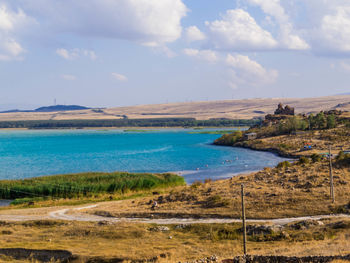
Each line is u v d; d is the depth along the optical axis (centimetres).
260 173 9306
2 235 5047
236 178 9306
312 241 3994
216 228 4941
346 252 3084
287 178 8019
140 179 9775
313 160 10981
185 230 5019
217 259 3167
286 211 5572
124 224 5334
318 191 6569
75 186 9138
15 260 3862
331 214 5362
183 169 13475
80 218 6066
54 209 7100
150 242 4403
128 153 19962
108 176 10381
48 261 3828
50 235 4944
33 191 8894
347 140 18475
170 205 6531
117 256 3719
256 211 5662
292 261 2889
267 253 3388
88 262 3659
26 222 5759
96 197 8694
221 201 6288
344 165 9150
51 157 18712
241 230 4744
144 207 6612
